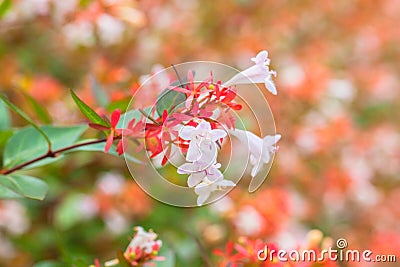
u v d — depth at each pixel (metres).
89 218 0.52
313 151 0.62
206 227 0.51
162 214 0.52
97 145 0.37
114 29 0.48
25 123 0.51
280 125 0.60
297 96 0.61
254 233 0.49
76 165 0.51
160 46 0.60
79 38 0.50
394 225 0.65
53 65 0.60
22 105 0.51
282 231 0.50
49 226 0.52
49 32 0.58
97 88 0.43
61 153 0.37
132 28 0.54
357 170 0.65
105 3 0.47
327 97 0.65
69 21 0.48
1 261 0.51
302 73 0.62
